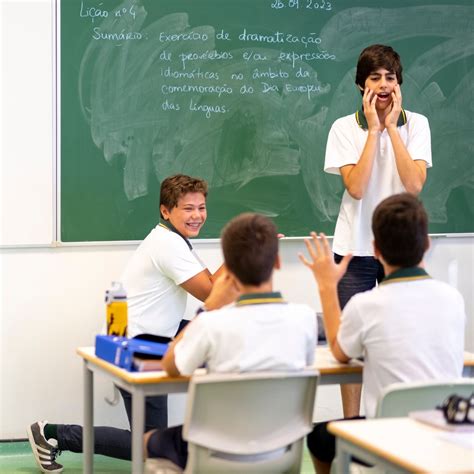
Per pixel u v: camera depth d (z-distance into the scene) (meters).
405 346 2.63
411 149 4.06
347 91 4.76
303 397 2.64
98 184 4.43
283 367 2.59
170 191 3.90
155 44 4.47
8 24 4.28
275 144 4.66
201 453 2.52
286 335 2.60
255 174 4.64
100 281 4.48
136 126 4.46
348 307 2.75
